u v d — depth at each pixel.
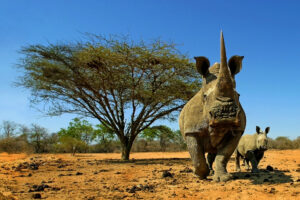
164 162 16.09
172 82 18.86
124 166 14.03
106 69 17.89
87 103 19.44
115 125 20.23
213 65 7.57
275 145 34.62
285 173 8.99
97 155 30.80
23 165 14.13
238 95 7.14
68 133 39.28
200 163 7.33
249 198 5.54
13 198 6.22
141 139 46.38
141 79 18.84
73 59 17.78
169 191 6.59
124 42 17.41
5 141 32.47
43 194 6.73
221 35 6.20
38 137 39.16
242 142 10.33
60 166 14.23
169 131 23.02
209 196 5.90
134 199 6.01
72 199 6.16
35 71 18.05
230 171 10.61
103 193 6.73
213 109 6.13
